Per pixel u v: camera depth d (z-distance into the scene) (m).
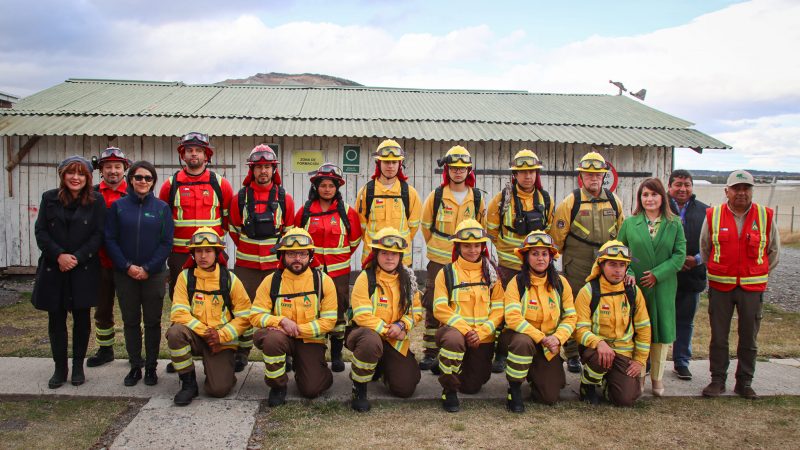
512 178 5.50
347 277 5.41
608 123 10.84
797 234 21.27
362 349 4.45
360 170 9.89
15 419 4.23
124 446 3.81
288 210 5.36
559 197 10.21
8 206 9.59
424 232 5.65
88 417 4.29
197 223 5.13
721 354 5.01
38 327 6.81
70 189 4.62
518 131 10.09
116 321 7.18
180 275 4.70
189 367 4.55
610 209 5.34
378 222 5.37
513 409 4.58
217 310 4.67
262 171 5.10
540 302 4.72
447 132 9.81
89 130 9.02
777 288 10.90
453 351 4.50
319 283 4.69
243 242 5.29
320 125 9.77
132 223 4.80
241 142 9.77
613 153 10.26
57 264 4.66
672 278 4.89
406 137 9.41
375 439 4.01
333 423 4.28
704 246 5.13
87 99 10.90
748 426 4.37
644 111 12.12
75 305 4.68
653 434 4.20
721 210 5.01
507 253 5.52
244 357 5.38
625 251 4.61
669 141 9.93
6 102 9.88
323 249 5.23
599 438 4.11
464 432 4.16
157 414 4.32
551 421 4.40
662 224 4.94
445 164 5.48
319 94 12.46
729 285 4.93
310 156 9.81
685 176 5.52
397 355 4.77
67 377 5.03
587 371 4.76
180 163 9.64
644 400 4.89
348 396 4.82
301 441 3.96
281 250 4.55
